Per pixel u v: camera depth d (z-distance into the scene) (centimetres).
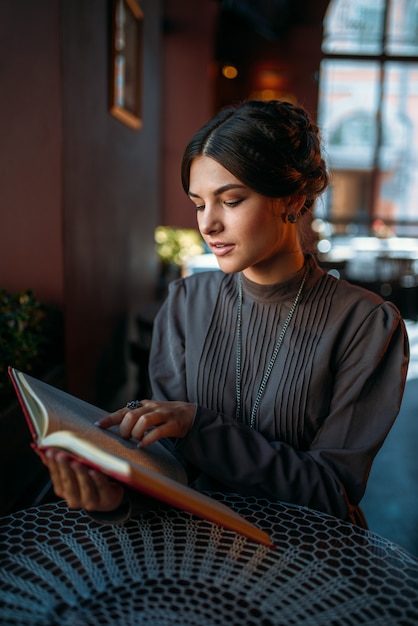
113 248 295
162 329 108
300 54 874
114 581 68
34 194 214
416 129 961
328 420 89
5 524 81
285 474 84
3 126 210
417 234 968
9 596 64
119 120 297
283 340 93
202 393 97
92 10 241
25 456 196
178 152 689
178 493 62
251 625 61
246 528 69
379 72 938
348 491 86
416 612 64
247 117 78
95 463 60
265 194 78
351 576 70
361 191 969
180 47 664
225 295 100
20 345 183
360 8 920
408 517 230
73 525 81
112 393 304
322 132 96
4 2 203
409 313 563
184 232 506
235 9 759
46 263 218
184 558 73
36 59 205
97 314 269
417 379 421
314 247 102
